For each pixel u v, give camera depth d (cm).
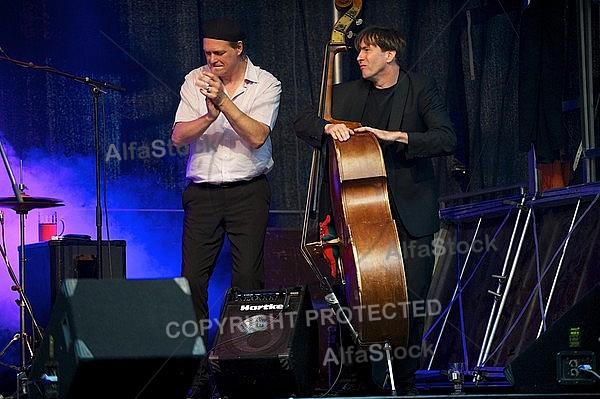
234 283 926
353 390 863
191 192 937
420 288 857
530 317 1045
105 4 1259
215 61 929
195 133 909
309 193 899
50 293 1063
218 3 1289
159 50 1270
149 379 658
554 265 1047
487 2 1273
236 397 837
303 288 854
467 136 1265
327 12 1310
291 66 1307
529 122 1155
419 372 1052
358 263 805
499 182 1259
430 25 1297
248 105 942
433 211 870
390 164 873
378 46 877
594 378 718
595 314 721
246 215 929
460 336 1116
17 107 1227
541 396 708
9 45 1228
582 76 1155
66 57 1246
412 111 883
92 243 1081
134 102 1262
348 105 901
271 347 813
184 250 934
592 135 1148
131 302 655
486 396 717
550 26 1152
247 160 927
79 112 1247
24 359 1004
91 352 631
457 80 1273
